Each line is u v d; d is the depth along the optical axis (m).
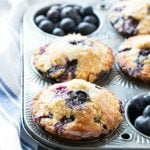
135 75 0.53
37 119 0.47
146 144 0.46
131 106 0.50
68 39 0.56
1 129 0.49
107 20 0.63
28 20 0.62
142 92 0.52
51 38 0.59
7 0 0.66
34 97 0.50
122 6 0.64
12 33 0.61
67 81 0.51
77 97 0.48
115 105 0.49
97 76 0.53
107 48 0.57
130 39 0.58
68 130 0.46
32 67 0.54
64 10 0.62
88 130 0.46
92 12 0.64
